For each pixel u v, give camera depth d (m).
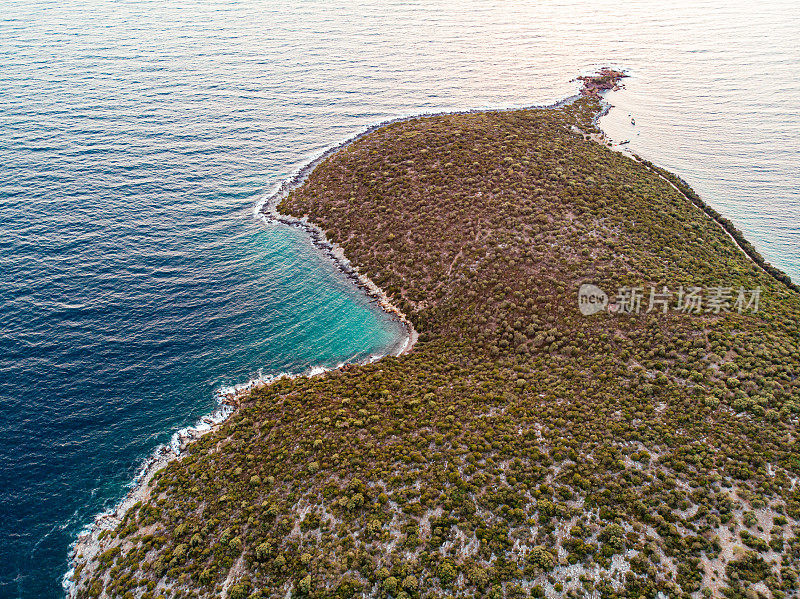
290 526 45.97
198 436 58.81
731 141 131.25
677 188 104.88
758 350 57.81
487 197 87.88
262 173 113.88
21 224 92.00
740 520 42.78
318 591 40.91
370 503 46.84
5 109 134.75
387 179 98.00
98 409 61.91
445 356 66.44
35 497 52.47
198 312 77.19
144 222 96.25
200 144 124.38
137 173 111.06
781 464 46.47
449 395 59.09
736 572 39.44
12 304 75.50
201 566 44.31
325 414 57.78
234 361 69.44
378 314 76.31
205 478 52.09
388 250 84.81
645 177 101.62
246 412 60.22
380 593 40.41
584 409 54.62
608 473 47.75
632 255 75.69
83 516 51.03
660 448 49.62
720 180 112.69
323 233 92.81
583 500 45.69
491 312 70.12
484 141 105.06
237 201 104.19
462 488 47.34
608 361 60.22
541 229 80.19
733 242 88.50
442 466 49.84
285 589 41.59
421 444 52.53
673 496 45.03
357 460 51.09
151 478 54.22
